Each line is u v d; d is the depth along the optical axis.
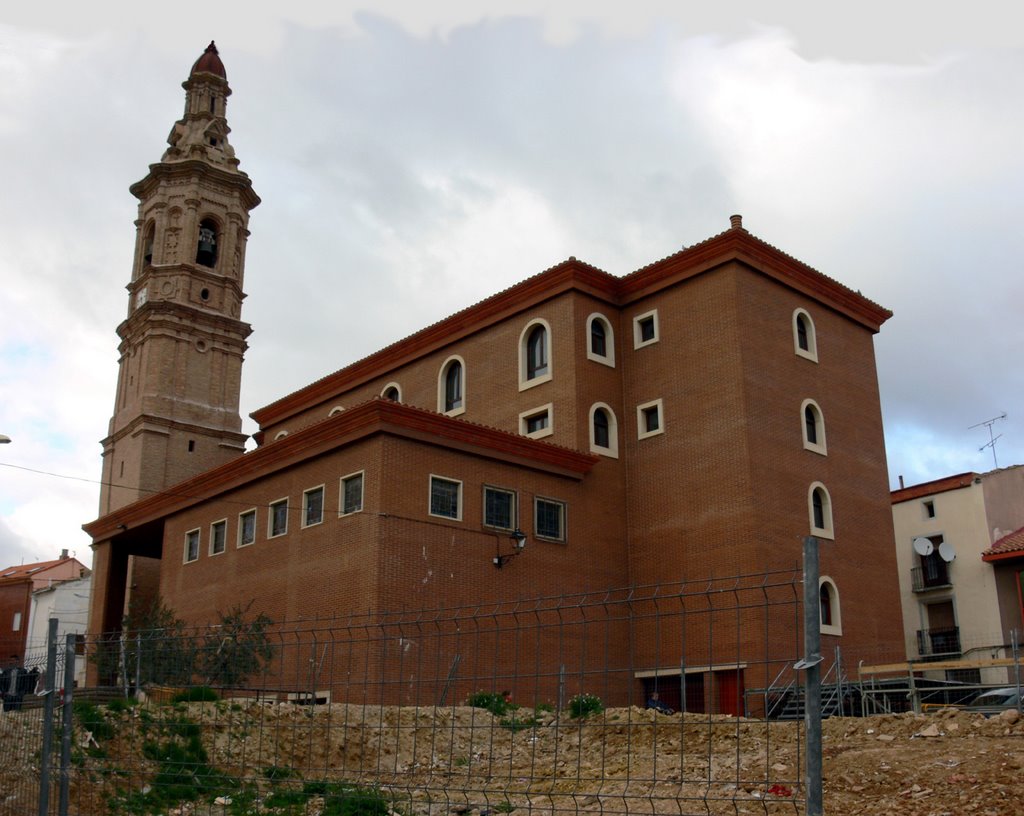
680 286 34.47
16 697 12.84
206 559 35.22
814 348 35.31
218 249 53.78
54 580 73.38
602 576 32.50
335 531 29.30
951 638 44.19
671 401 33.78
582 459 32.84
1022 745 11.79
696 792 10.89
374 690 25.47
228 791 10.88
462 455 30.16
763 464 31.67
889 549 35.72
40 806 9.66
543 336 35.69
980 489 44.88
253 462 33.38
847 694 23.47
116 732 11.74
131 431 49.81
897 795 10.33
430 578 28.31
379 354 41.62
